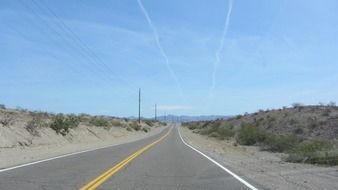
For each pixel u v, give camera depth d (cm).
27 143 3650
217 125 11219
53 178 1659
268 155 3847
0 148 3128
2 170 1912
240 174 1919
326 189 1487
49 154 3014
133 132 9912
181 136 8581
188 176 1809
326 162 2605
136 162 2441
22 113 5259
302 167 2348
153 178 1719
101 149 3759
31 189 1377
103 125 7869
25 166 2105
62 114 7012
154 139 6788
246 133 5969
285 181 1692
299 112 7175
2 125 3622
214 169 2131
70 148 3866
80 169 2005
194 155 3170
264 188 1484
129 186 1488
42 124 4466
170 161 2558
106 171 1934
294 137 4862
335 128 5634
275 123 7269
